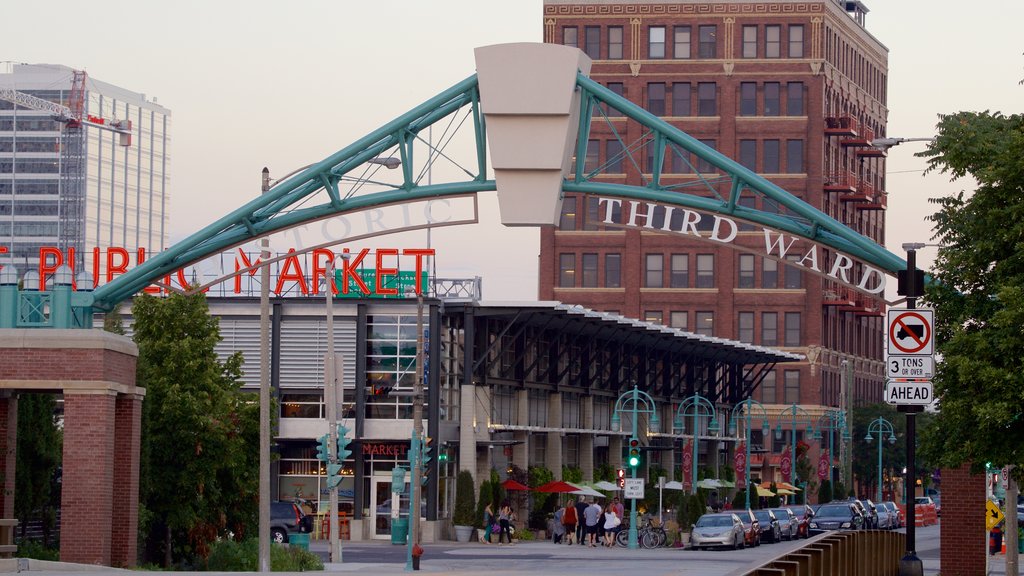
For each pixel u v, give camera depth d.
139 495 45.94
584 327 93.00
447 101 43.31
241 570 47.06
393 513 73.81
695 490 95.00
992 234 34.12
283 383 79.25
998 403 31.89
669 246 146.12
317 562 51.59
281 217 44.69
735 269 145.25
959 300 35.25
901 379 30.77
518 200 42.25
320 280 79.38
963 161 34.97
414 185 43.88
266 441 44.91
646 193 43.25
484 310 81.75
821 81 144.38
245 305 79.62
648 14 145.75
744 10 145.25
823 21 144.38
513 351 87.00
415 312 78.81
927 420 140.88
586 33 146.75
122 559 41.53
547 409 91.88
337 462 57.22
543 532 85.62
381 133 43.62
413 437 61.72
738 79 145.00
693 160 145.25
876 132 163.88
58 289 42.47
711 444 117.88
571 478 91.94
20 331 39.25
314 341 79.06
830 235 43.28
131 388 41.75
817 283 144.00
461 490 78.25
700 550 71.19
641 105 145.50
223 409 50.25
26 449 42.53
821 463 120.44
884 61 166.88
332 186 44.12
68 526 38.91
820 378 143.88
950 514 42.97
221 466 49.88
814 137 143.88
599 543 77.81
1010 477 37.12
